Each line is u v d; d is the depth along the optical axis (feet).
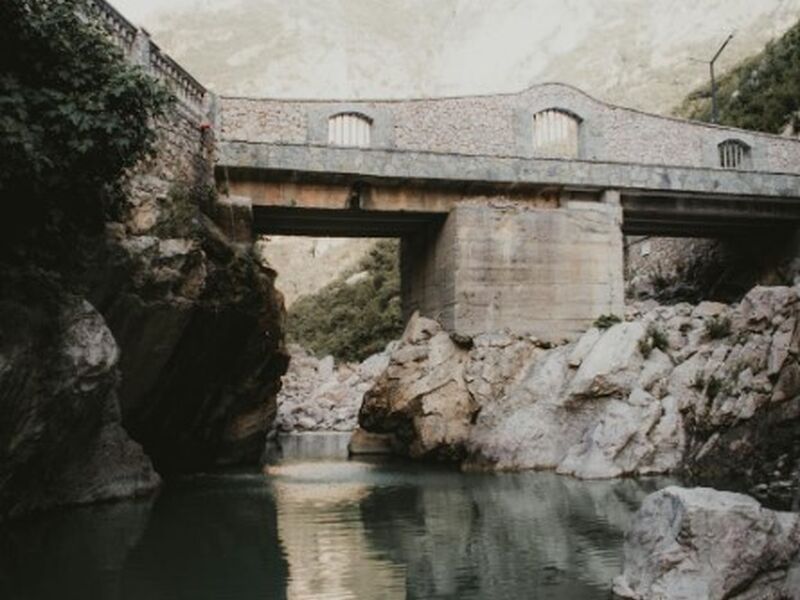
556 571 29.94
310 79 437.99
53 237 37.14
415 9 528.63
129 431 52.31
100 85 35.53
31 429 34.91
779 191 80.53
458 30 478.59
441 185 72.79
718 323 64.13
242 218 62.03
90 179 36.81
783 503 42.83
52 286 36.70
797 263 87.15
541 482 55.31
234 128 69.77
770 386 57.26
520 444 63.16
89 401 39.01
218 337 59.00
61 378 36.22
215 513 42.83
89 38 35.96
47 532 36.27
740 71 146.10
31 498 39.34
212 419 64.85
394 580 29.07
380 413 73.51
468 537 36.40
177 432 60.13
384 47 483.10
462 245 71.26
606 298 73.67
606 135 79.97
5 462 34.14
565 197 75.87
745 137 84.79
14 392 32.89
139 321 47.83
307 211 72.59
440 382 69.36
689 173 77.97
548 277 72.59
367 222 78.74
